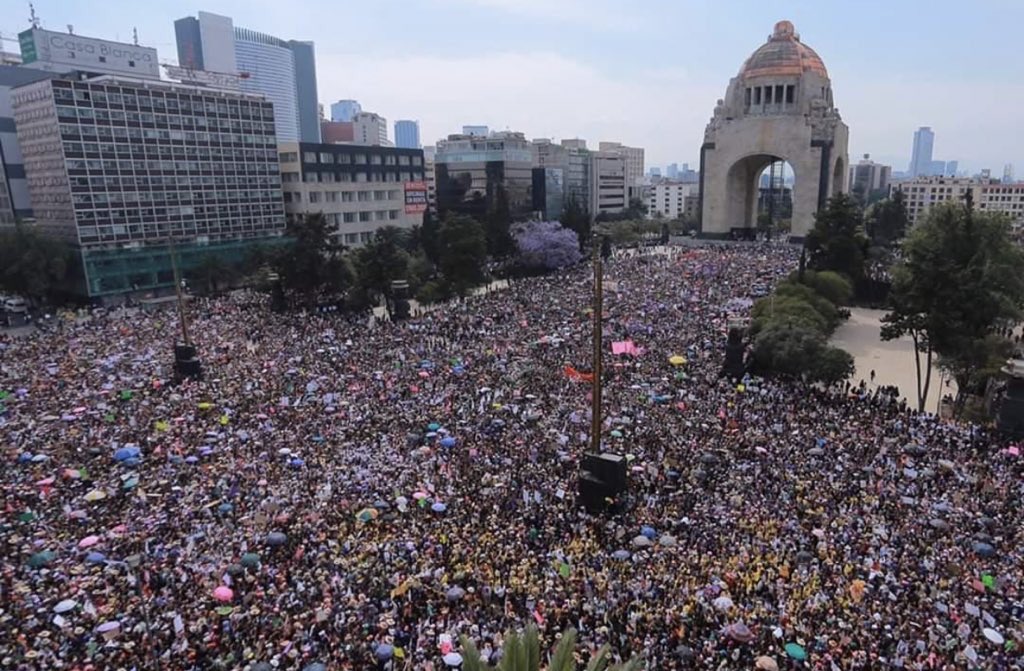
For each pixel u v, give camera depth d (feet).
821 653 77.25
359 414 155.63
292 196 444.14
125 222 344.49
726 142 533.55
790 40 514.68
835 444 138.41
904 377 220.64
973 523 108.58
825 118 495.00
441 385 176.55
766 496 117.70
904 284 188.55
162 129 353.92
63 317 298.35
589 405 160.86
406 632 81.46
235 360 205.36
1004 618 85.71
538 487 121.60
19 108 338.54
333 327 253.44
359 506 113.60
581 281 338.75
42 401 167.12
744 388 175.01
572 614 83.30
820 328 218.59
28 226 331.77
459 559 97.25
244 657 77.66
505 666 54.08
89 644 79.82
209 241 381.60
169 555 99.50
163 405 163.12
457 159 603.26
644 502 117.60
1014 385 156.25
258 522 110.22
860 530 105.40
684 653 75.97
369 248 304.09
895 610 85.87
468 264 330.13
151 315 281.54
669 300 282.77
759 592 89.40
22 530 107.34
